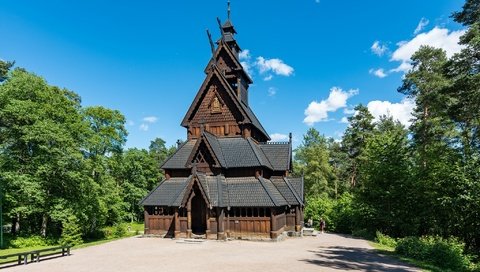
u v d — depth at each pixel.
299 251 27.19
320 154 77.25
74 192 41.66
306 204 54.31
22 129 36.16
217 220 34.16
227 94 41.28
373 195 40.69
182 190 37.16
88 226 47.12
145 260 23.36
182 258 24.00
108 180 53.94
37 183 36.31
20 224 42.59
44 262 23.14
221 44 44.03
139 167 78.12
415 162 45.81
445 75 36.59
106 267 21.06
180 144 43.69
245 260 22.95
